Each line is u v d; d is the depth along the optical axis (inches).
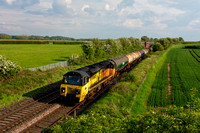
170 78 1368.1
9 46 3442.4
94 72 767.1
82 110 631.2
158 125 272.5
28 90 855.7
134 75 1060.5
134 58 1702.8
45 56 2132.1
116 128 331.6
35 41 4446.4
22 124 494.3
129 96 797.2
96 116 417.7
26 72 1021.2
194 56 2920.8
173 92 1008.2
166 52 3294.8
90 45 1732.3
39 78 1004.6
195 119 256.8
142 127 277.0
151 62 1761.8
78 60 1555.1
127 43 2891.2
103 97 735.7
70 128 325.1
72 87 652.1
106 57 2065.7
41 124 513.7
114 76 1141.1
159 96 950.4
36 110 623.5
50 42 4722.0
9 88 808.9
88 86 703.1
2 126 502.0
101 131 310.5
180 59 2534.5
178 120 269.3
